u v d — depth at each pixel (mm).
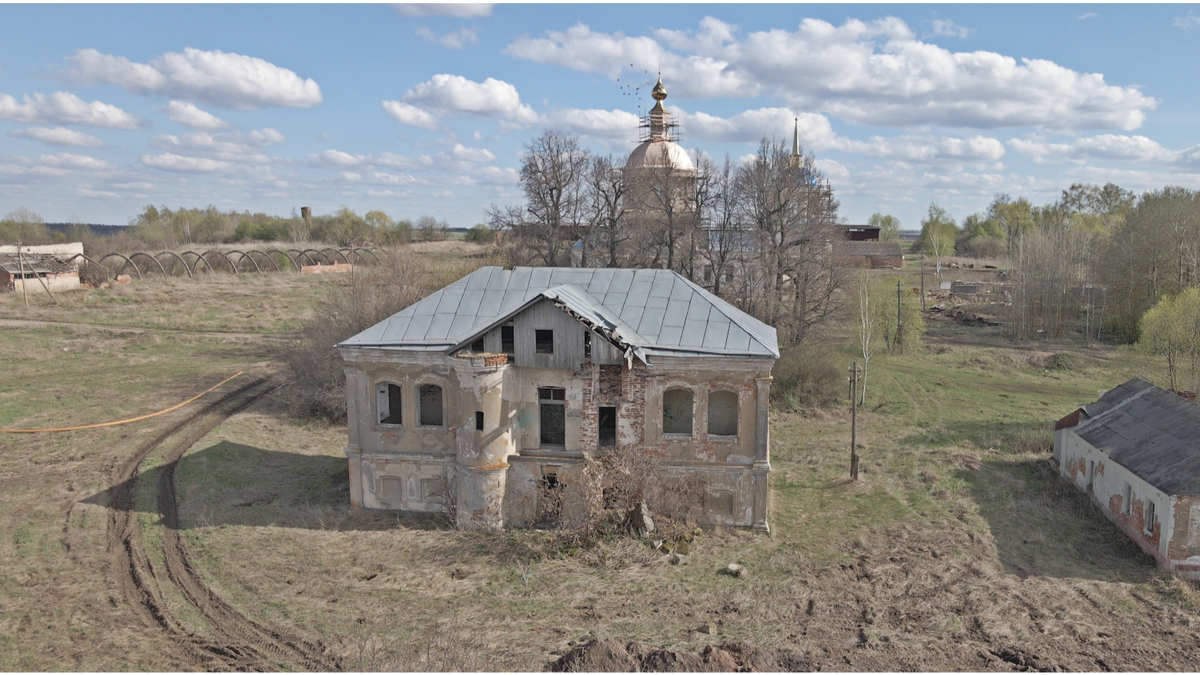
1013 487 26578
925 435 34219
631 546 20406
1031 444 31844
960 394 42625
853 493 26297
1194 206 56906
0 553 19047
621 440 21969
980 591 18328
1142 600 18188
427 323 23031
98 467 26016
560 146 53781
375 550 20328
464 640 15094
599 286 23797
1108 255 61562
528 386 22312
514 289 23953
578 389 22047
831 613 17109
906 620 16797
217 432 30281
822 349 43219
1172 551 19609
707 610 17125
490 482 21797
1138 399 26219
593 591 18000
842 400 41062
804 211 49125
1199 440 21203
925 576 19328
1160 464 21016
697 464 21766
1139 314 57500
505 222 54250
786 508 24781
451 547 20609
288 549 20141
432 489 23062
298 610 16531
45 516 21609
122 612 16375
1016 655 15023
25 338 47438
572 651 14242
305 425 33312
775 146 49719
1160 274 57625
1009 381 46406
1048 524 23328
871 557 20594
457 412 22391
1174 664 14875
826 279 48656
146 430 30578
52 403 34188
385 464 23109
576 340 21000
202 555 19422
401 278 44031
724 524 22141
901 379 46062
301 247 121000
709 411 21891
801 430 35656
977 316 67938
